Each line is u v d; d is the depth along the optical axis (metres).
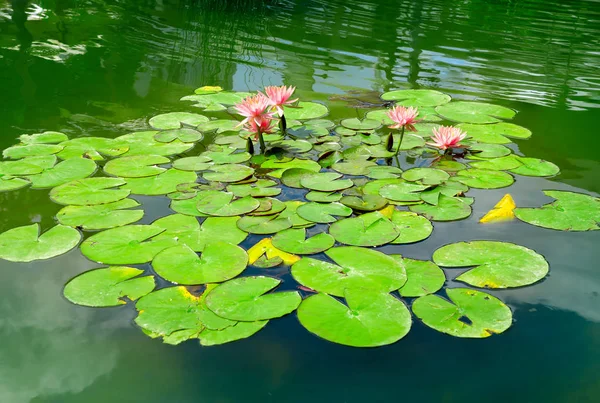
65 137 2.42
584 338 1.63
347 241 1.89
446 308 1.69
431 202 2.07
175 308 1.67
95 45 3.54
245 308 1.67
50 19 4.07
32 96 2.76
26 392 1.50
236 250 1.84
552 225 2.00
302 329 1.63
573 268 1.83
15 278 1.77
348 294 1.71
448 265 1.82
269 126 2.37
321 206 2.03
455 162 2.34
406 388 1.52
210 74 3.12
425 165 2.32
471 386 1.53
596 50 3.96
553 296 1.74
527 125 2.66
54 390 1.50
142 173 2.20
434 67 3.41
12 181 2.12
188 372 1.54
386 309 1.67
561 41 4.18
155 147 2.37
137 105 2.72
